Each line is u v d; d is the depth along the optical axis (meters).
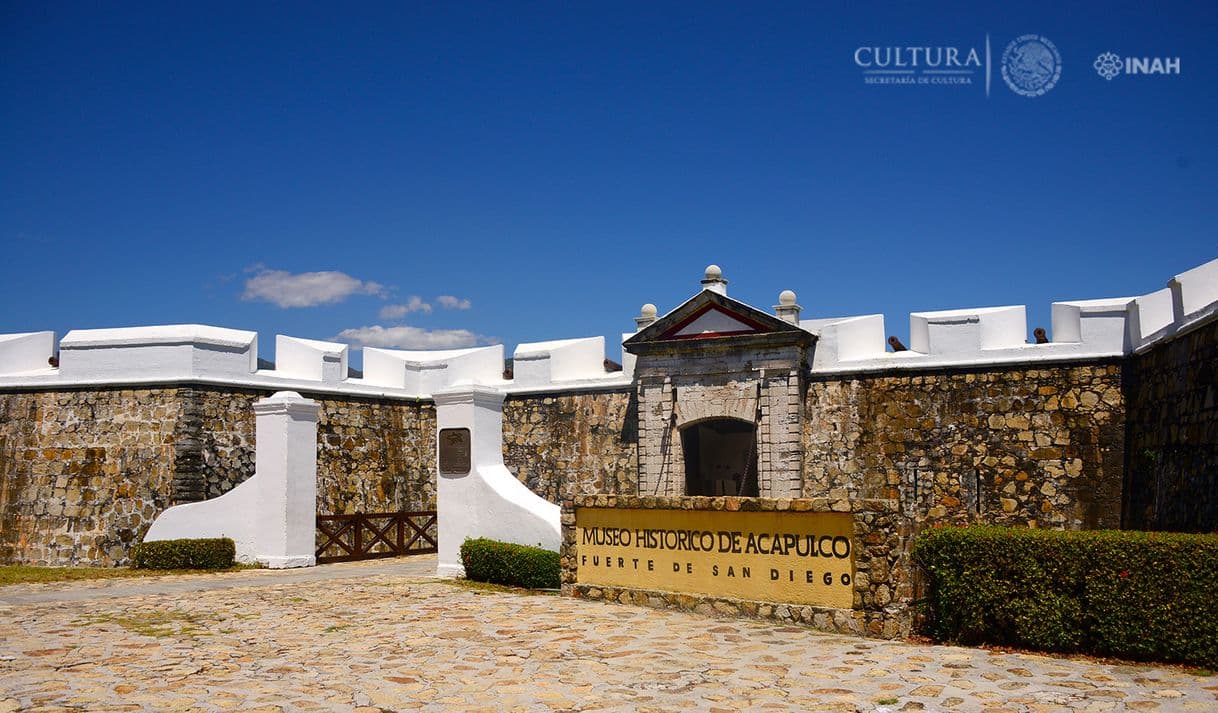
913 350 20.52
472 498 16.11
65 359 21.25
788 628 10.68
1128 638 8.95
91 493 20.78
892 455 20.06
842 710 7.53
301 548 18.61
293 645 10.13
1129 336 17.91
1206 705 7.48
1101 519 17.98
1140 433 17.09
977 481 19.20
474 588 14.38
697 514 11.84
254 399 21.69
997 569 9.66
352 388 23.66
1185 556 8.80
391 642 10.26
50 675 8.74
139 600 13.46
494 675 8.74
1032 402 18.86
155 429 20.64
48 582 16.00
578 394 23.69
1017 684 8.20
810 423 20.98
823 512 10.75
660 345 22.34
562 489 23.58
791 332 20.78
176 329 21.20
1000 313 19.81
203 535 18.84
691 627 10.81
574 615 11.70
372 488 23.80
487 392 16.55
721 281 22.36
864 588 10.39
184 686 8.34
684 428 22.33
